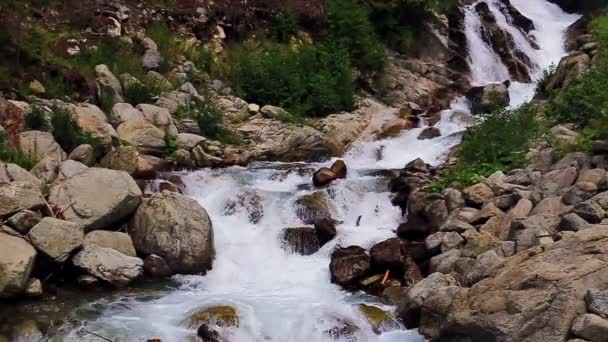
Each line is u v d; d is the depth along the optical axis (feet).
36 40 49.01
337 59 60.23
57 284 32.71
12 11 47.67
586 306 24.11
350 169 46.21
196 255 35.12
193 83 54.75
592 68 48.24
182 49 56.65
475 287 27.63
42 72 46.44
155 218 35.63
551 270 25.57
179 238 35.14
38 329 28.43
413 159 49.96
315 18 65.77
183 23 58.65
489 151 41.11
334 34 64.95
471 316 26.27
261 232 38.55
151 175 42.14
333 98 56.85
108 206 35.27
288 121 53.11
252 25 62.54
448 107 63.26
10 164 35.40
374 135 54.24
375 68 64.95
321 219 39.04
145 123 45.65
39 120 41.27
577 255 25.93
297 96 56.70
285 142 49.78
